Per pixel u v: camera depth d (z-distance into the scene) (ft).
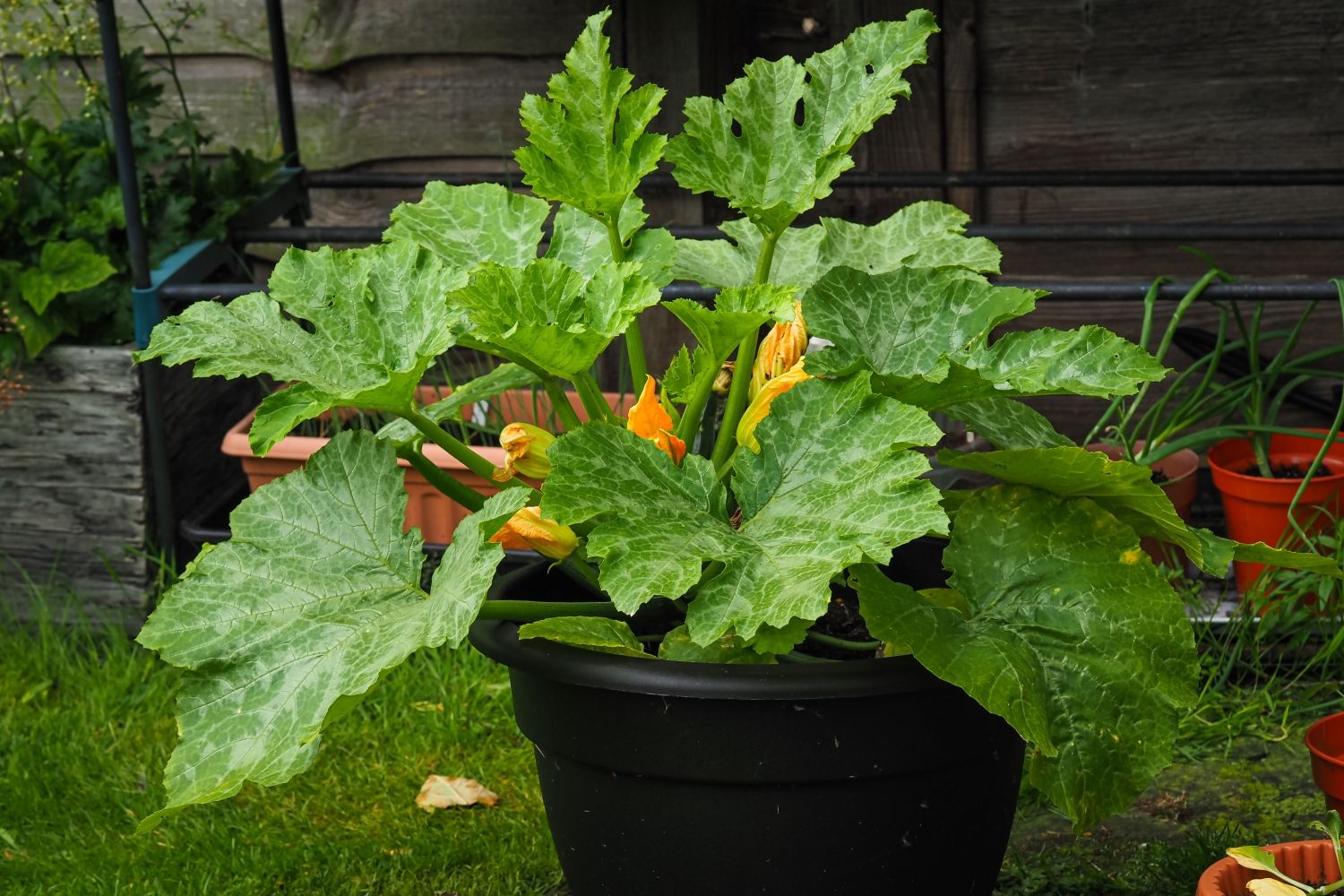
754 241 5.32
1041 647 4.23
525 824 6.24
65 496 8.01
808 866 4.28
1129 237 7.60
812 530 3.90
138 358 4.34
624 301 4.07
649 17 9.14
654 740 4.17
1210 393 8.68
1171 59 9.34
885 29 4.50
